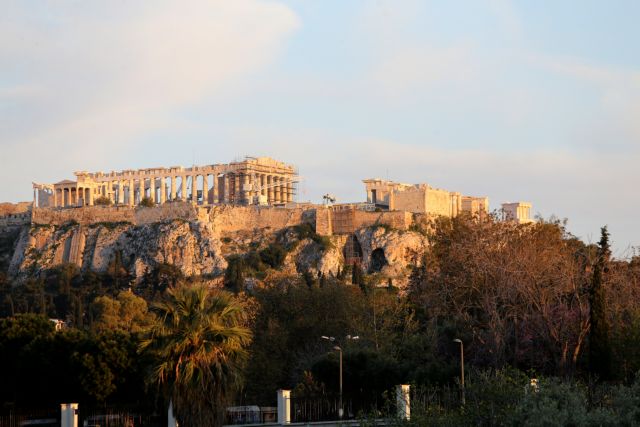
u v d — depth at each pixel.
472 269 134.12
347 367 119.38
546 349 116.25
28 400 129.62
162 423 96.31
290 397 96.25
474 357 119.88
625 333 109.62
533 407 66.81
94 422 105.19
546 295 120.56
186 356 76.56
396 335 139.88
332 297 161.88
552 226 152.50
